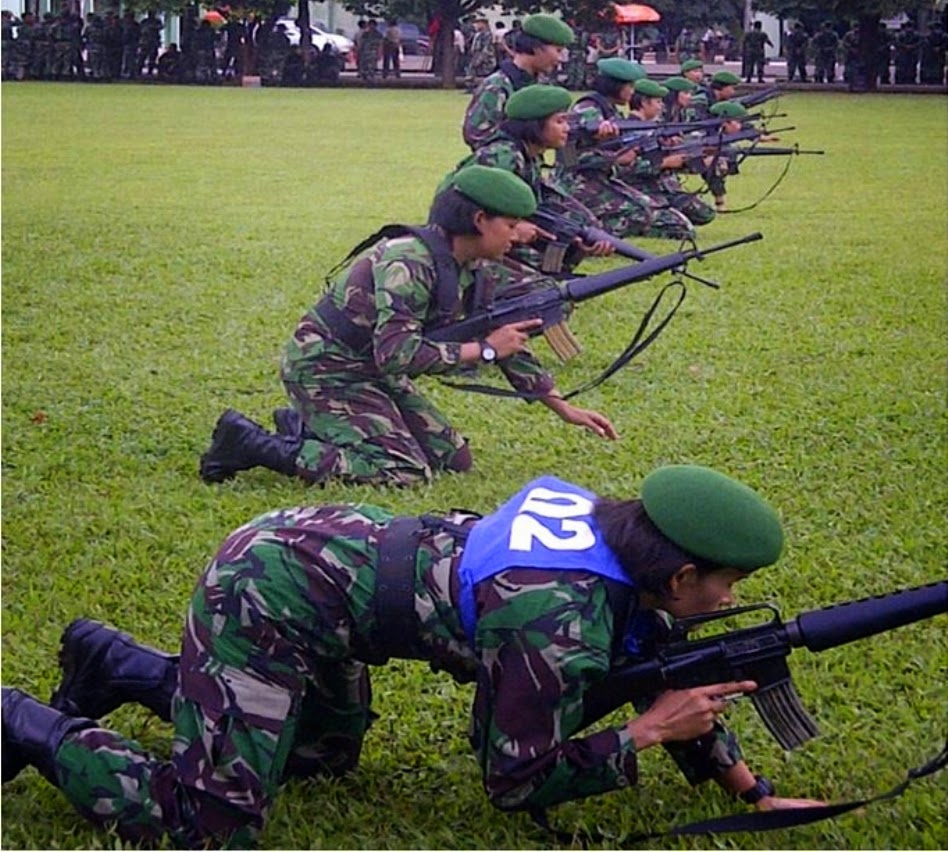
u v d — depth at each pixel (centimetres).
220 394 852
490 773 358
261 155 2373
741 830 365
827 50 4522
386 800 405
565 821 394
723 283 1230
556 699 349
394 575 362
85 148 2422
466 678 374
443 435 688
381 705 459
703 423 788
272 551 367
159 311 1082
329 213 1672
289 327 1037
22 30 4516
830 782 419
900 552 601
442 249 624
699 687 366
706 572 351
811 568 573
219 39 4531
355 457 667
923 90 4309
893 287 1217
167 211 1659
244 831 364
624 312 1097
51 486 676
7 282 1186
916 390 871
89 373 892
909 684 480
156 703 407
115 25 4491
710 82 1956
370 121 3122
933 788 414
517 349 638
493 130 1016
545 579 350
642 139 1480
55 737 375
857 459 728
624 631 356
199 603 368
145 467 709
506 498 653
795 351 973
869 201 1852
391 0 4516
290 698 365
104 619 526
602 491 669
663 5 5453
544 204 958
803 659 493
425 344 623
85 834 380
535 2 4572
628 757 357
